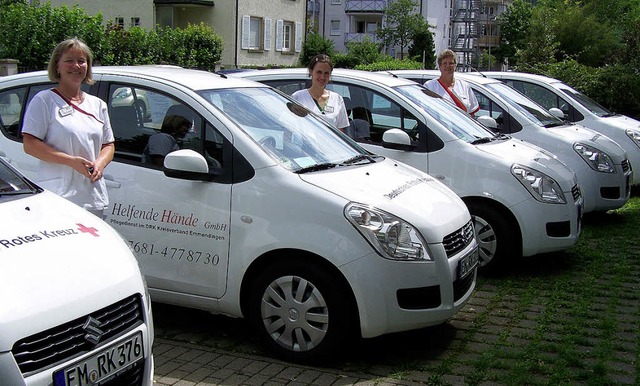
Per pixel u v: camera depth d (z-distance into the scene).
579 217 7.18
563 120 10.93
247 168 4.81
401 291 4.54
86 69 4.53
